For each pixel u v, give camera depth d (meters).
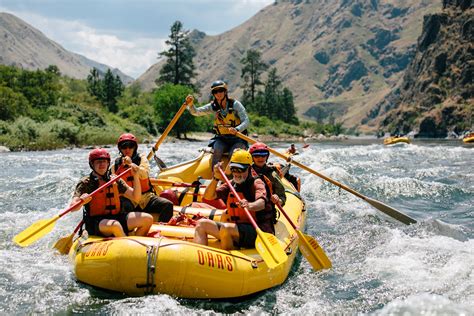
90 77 90.94
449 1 135.50
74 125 40.03
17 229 8.70
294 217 7.44
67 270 6.42
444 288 5.77
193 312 5.13
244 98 108.69
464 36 123.50
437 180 14.30
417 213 10.17
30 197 11.91
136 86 105.94
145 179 6.89
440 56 125.56
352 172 16.16
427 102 122.69
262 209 6.01
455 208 10.57
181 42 86.19
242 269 5.49
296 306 5.41
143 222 6.12
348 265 6.80
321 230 8.70
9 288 5.79
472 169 16.86
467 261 6.61
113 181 6.08
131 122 57.91
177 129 59.06
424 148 27.34
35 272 6.34
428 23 138.75
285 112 113.62
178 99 58.41
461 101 113.62
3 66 58.19
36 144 31.62
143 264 5.27
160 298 5.32
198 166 8.84
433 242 7.68
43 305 5.33
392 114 140.12
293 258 6.62
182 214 6.95
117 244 5.45
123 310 5.12
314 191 12.58
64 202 11.29
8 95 41.38
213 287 5.34
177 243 5.42
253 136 12.97
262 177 6.25
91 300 5.40
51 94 51.97
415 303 5.21
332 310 5.29
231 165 6.09
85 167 18.72
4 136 31.84
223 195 6.52
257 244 5.73
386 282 6.07
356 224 9.11
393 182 13.12
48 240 8.08
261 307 5.36
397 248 7.44
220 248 6.01
